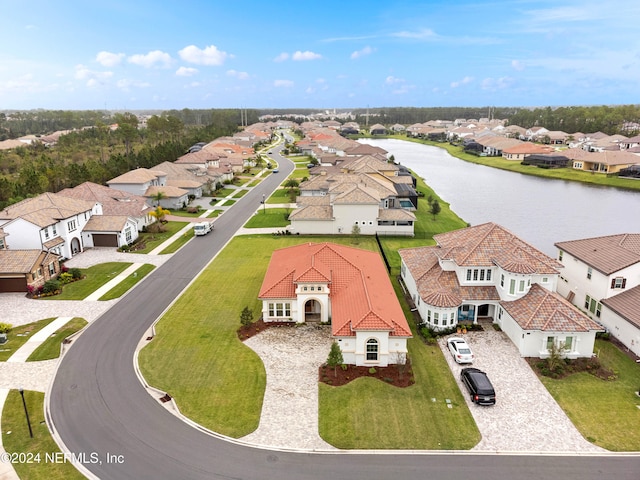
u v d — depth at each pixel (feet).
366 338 122.72
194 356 129.29
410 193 302.86
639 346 128.57
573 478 87.56
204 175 380.37
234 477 87.76
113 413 105.81
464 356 124.98
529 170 495.82
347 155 462.19
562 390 114.52
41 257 179.32
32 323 149.07
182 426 101.60
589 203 349.20
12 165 417.49
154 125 627.05
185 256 216.54
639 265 141.38
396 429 100.63
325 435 98.78
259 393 113.09
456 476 87.86
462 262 145.79
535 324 126.21
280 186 396.57
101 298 168.45
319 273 144.87
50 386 115.75
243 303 163.53
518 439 97.81
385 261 207.82
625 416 105.09
